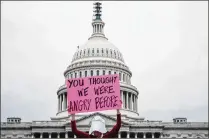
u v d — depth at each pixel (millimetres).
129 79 176250
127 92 166125
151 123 148250
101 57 171750
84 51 174875
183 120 159375
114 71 169875
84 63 170000
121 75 171500
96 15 188375
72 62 176625
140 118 162375
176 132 148750
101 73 167750
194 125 149625
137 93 174500
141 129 146375
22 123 148250
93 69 168125
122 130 143125
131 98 167625
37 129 145625
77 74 169250
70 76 172000
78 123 141625
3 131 146750
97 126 28969
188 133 148750
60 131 145500
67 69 174125
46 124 146500
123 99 164500
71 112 30266
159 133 147000
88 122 141625
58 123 147500
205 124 149875
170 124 149375
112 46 178875
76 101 30547
